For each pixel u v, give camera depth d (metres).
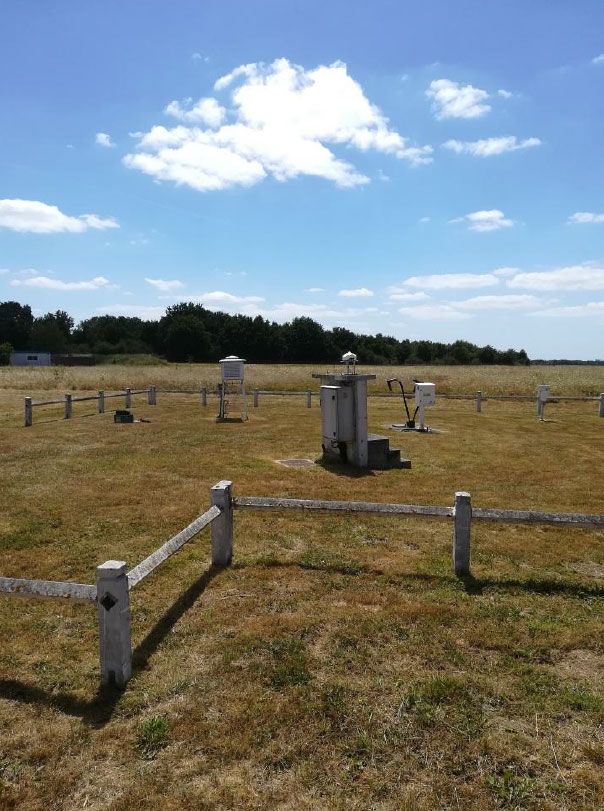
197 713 3.20
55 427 15.00
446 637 4.07
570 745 2.98
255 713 3.20
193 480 8.88
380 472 9.91
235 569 5.34
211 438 13.29
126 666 3.47
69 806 2.56
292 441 12.99
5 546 5.91
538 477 9.70
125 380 34.44
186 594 4.79
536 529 6.86
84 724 3.12
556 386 31.89
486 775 2.77
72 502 7.52
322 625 4.24
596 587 5.07
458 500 5.18
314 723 3.12
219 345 102.38
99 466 9.87
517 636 4.11
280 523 6.75
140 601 4.65
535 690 3.47
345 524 6.78
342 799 2.60
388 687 3.47
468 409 22.05
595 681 3.59
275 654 3.82
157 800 2.58
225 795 2.62
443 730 3.08
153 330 111.62
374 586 5.02
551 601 4.78
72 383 32.34
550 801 2.61
